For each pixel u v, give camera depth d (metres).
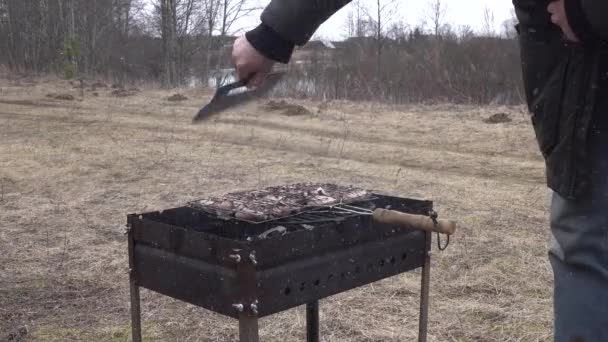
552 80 1.55
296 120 11.48
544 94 1.57
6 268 4.34
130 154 8.62
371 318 3.54
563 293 1.58
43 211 5.82
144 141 9.69
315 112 12.41
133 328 2.31
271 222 2.26
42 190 6.65
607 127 1.49
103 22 29.19
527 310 3.63
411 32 20.47
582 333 1.53
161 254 2.15
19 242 4.91
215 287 1.97
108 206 6.03
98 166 7.87
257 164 7.98
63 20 28.98
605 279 1.52
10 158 8.27
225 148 9.10
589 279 1.53
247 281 1.87
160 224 2.13
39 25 29.31
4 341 3.27
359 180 7.11
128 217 2.26
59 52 25.81
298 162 8.09
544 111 1.58
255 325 1.90
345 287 2.19
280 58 1.78
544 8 1.52
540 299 3.79
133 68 27.47
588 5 1.36
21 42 29.47
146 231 2.19
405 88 16.16
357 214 2.28
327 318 3.54
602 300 1.52
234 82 1.83
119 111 13.35
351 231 2.17
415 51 18.45
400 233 2.38
